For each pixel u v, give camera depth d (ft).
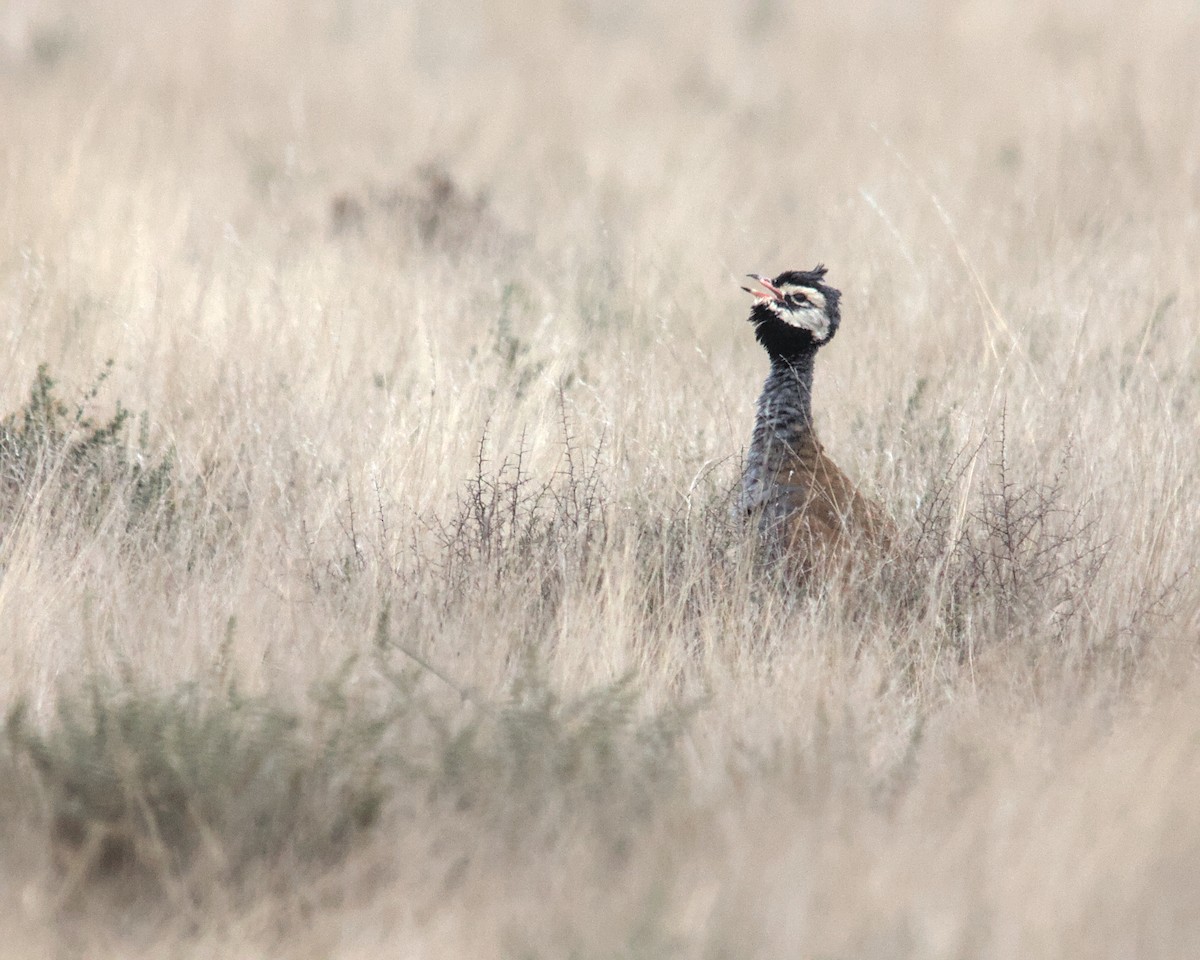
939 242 90.07
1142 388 64.34
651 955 28.89
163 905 33.47
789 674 44.65
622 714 39.47
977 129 124.77
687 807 35.09
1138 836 32.91
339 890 33.73
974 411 61.31
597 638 46.32
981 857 32.30
